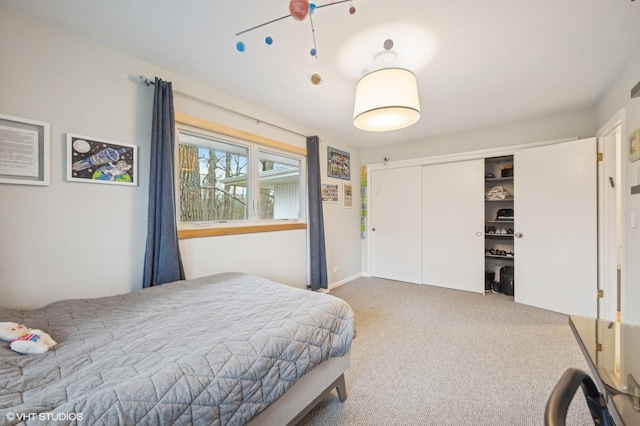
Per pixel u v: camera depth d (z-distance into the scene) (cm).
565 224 289
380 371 189
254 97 263
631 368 95
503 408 152
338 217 417
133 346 106
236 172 279
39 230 159
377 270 464
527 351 213
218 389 92
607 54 191
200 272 238
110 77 187
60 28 166
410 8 147
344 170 431
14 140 150
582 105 284
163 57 198
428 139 405
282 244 319
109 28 167
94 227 180
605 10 148
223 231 254
